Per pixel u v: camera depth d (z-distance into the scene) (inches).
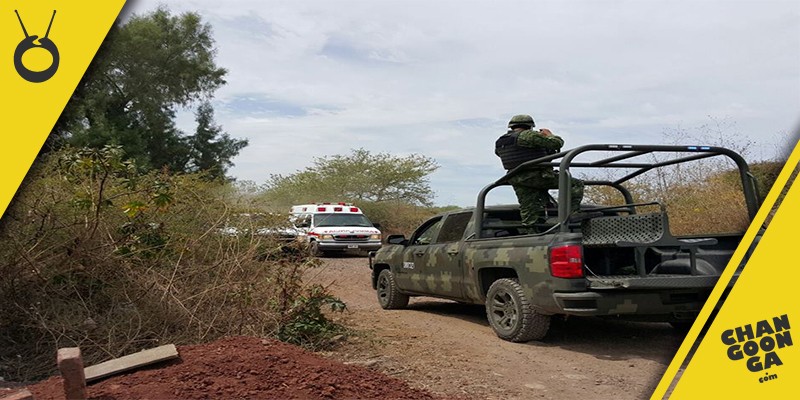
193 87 1146.7
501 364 235.9
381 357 246.2
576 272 240.7
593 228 269.6
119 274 253.4
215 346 198.7
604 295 238.7
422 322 328.8
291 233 297.7
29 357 226.8
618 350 257.6
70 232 250.2
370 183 1277.1
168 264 263.1
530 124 296.0
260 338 208.8
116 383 167.9
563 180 251.3
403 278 364.2
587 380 215.0
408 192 1316.4
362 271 581.0
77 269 247.0
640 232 248.2
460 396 197.0
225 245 277.3
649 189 455.5
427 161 1342.3
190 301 255.3
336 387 176.7
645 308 243.1
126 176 274.4
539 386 208.7
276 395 165.8
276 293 273.0
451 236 329.4
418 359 243.6
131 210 252.1
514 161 291.6
